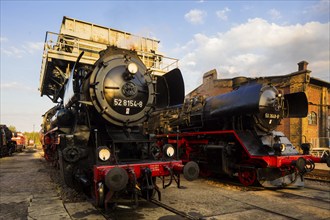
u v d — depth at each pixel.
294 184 8.02
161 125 11.97
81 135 5.62
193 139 10.52
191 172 5.09
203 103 10.04
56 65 12.99
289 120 17.28
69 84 6.91
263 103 8.02
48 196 6.46
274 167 7.73
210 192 7.13
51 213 5.02
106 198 4.59
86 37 15.53
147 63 16.25
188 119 10.57
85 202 5.82
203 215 4.99
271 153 7.79
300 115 8.91
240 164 8.38
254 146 7.83
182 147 10.92
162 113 12.09
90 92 5.54
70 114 6.57
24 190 7.23
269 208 5.55
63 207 5.43
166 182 8.59
